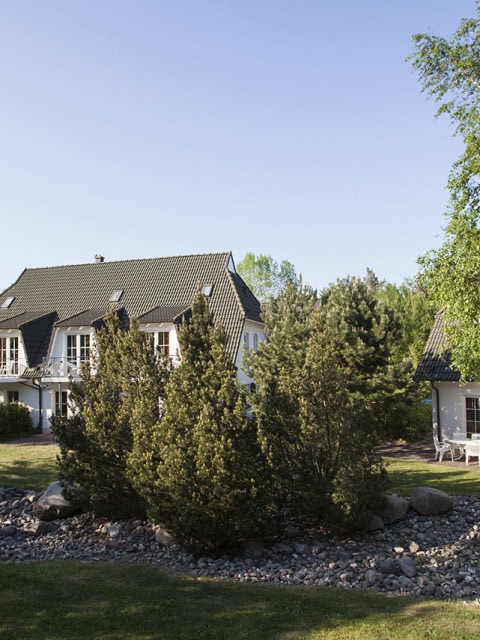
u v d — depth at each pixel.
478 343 13.75
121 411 13.04
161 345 27.77
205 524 10.78
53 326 29.39
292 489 11.97
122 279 32.84
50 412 29.70
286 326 22.17
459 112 15.33
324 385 11.92
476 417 22.53
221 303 29.19
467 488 15.73
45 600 8.71
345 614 8.10
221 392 11.21
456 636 7.28
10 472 18.94
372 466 13.11
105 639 7.37
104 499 13.12
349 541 11.80
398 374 21.58
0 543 12.32
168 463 10.98
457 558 10.70
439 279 14.55
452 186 14.71
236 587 9.31
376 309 23.11
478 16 15.23
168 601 8.66
